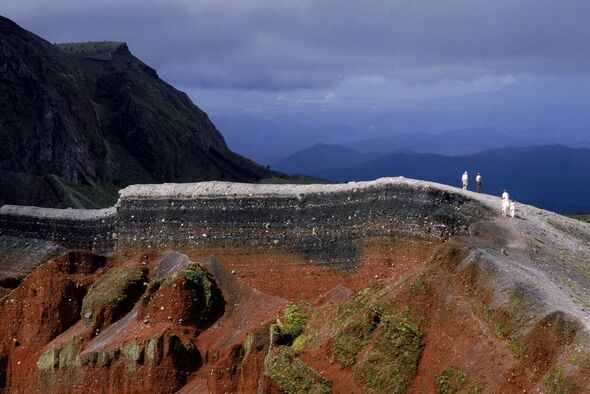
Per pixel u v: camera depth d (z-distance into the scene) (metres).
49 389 68.06
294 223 71.56
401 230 66.31
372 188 68.69
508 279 51.44
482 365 48.41
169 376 62.97
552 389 43.81
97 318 69.88
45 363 69.00
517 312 49.06
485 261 53.44
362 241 68.00
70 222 83.06
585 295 54.53
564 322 46.19
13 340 72.75
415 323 53.31
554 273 57.22
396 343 52.56
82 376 66.12
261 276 70.88
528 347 46.69
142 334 65.44
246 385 58.94
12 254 84.62
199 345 64.69
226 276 69.81
